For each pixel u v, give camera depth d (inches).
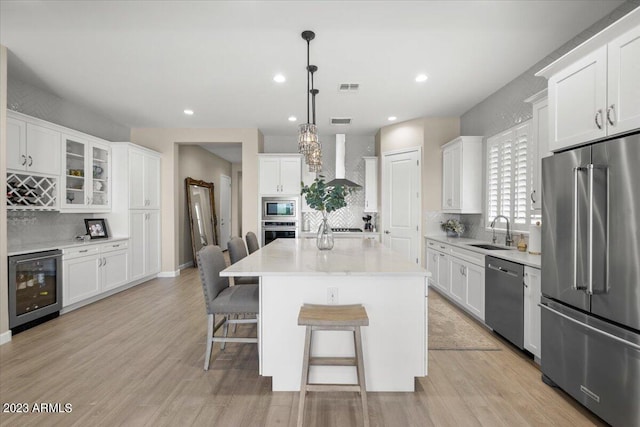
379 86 141.6
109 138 191.8
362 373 66.0
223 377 85.3
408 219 193.9
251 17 91.3
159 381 82.9
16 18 90.7
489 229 151.9
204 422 66.9
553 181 78.3
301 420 64.9
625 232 59.4
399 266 81.4
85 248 144.2
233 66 122.0
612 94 63.6
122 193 176.1
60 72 126.7
